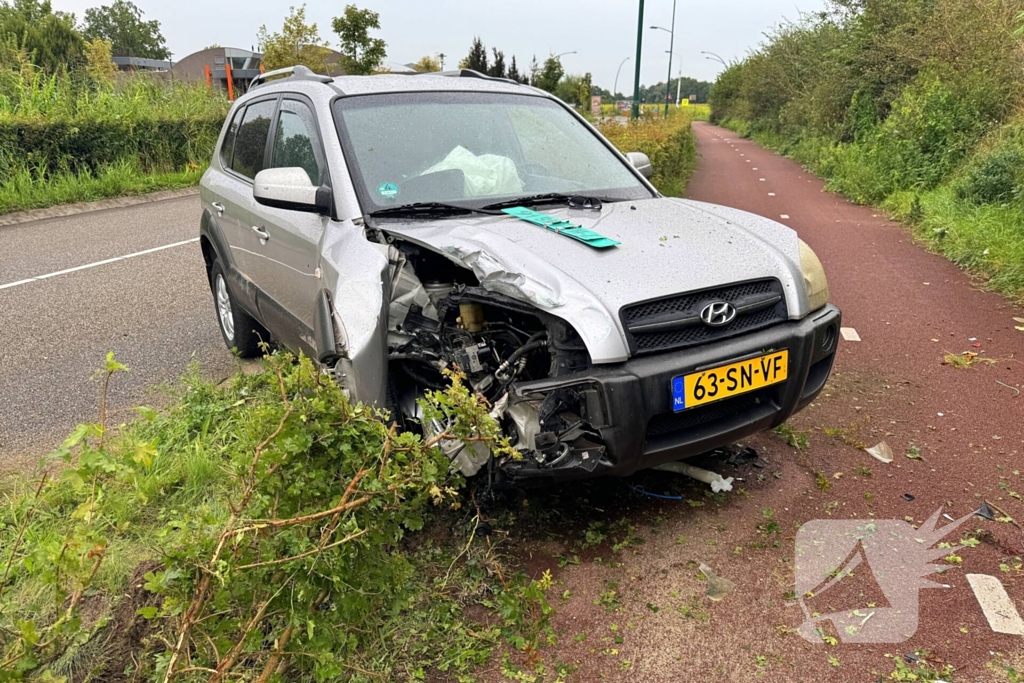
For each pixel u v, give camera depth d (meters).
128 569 2.87
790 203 12.72
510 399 2.85
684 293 2.79
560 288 2.73
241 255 4.81
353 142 3.72
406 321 3.16
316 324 3.30
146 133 16.64
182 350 5.89
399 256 3.10
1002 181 9.25
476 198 3.63
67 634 2.21
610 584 2.80
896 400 4.39
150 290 7.84
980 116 12.08
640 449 2.72
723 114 56.75
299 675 2.33
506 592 2.36
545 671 2.40
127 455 2.18
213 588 1.96
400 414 3.20
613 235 3.16
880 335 5.60
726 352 2.81
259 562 1.97
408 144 3.79
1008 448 3.74
